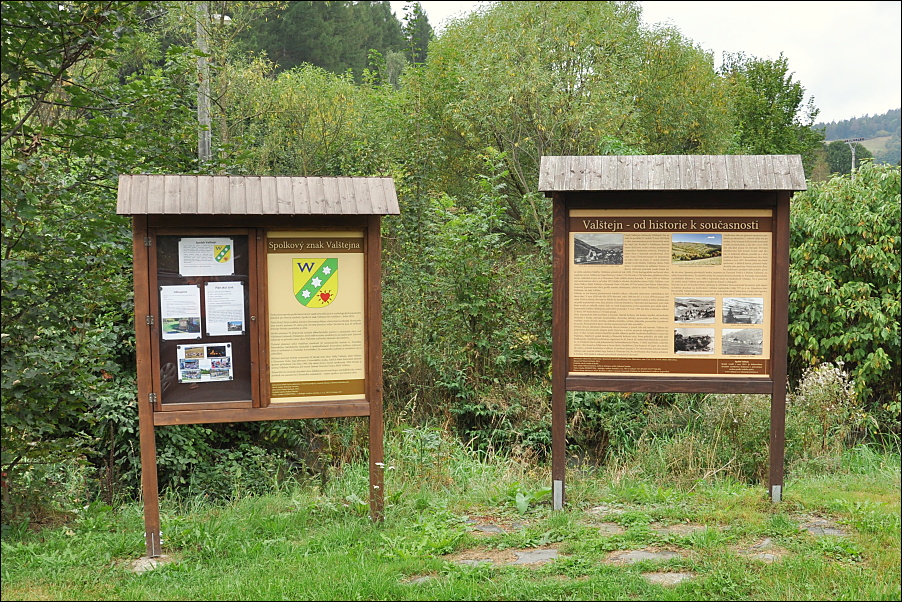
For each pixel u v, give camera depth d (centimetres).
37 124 769
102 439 905
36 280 608
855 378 1068
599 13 1681
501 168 1518
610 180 666
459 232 1159
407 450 898
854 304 1044
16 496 652
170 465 910
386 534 623
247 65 1532
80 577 532
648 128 1992
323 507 697
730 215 675
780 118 3209
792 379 1134
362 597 490
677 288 682
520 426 1109
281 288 618
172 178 589
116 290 695
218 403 604
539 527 640
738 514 647
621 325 689
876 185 1075
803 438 924
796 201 1134
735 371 679
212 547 590
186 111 871
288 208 592
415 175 1465
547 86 1435
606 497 725
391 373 1178
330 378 631
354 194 614
